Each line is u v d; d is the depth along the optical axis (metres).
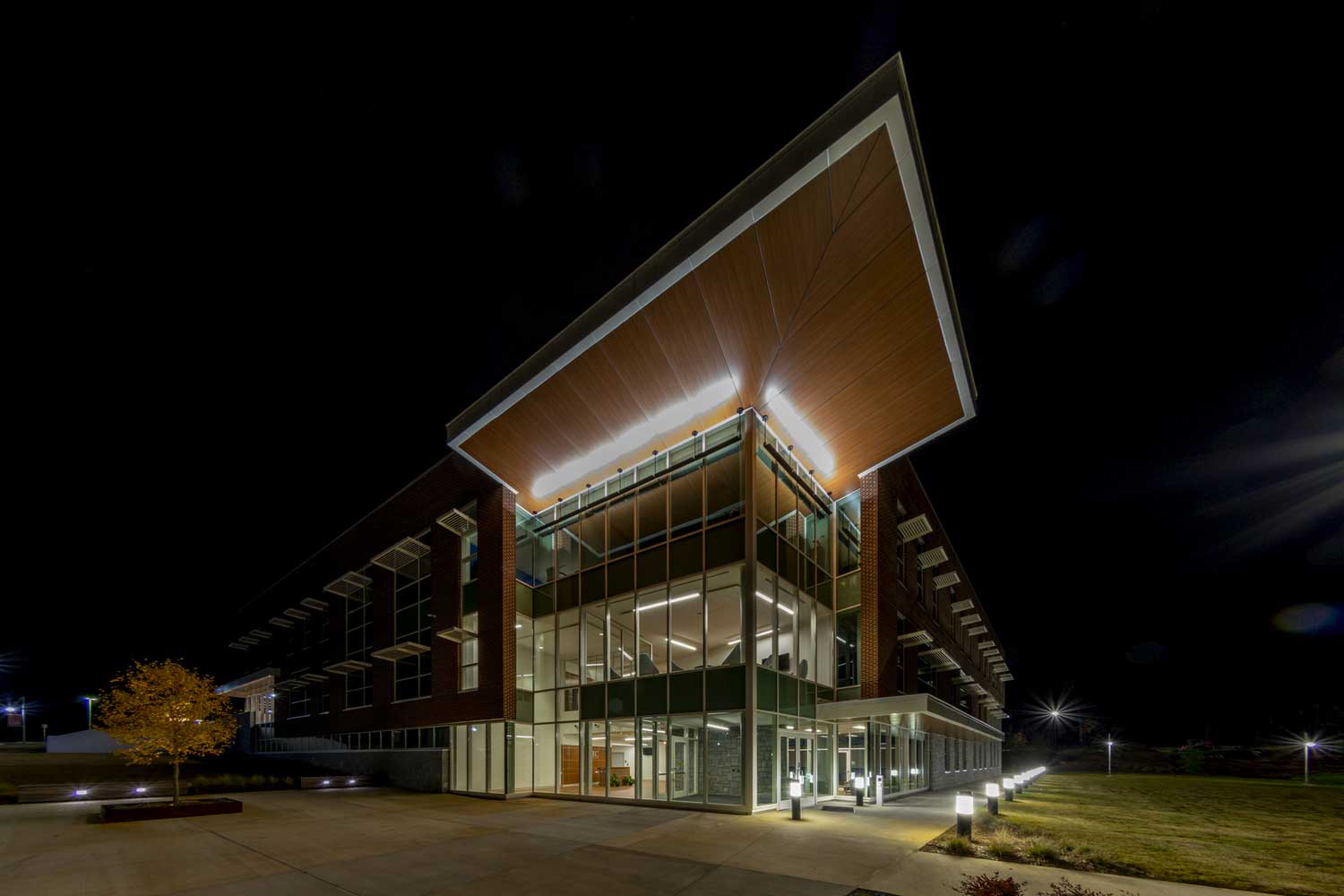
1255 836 13.41
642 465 21.12
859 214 14.31
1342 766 51.88
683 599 18.95
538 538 23.80
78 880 10.02
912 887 9.12
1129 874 9.72
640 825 14.72
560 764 21.22
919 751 27.03
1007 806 18.84
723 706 17.16
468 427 21.64
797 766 19.03
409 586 27.48
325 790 24.66
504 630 22.27
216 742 18.98
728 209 14.66
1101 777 40.38
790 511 20.77
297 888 9.48
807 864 10.58
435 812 17.73
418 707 25.44
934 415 20.14
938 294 15.89
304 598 36.00
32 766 31.25
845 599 23.36
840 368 18.30
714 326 16.83
